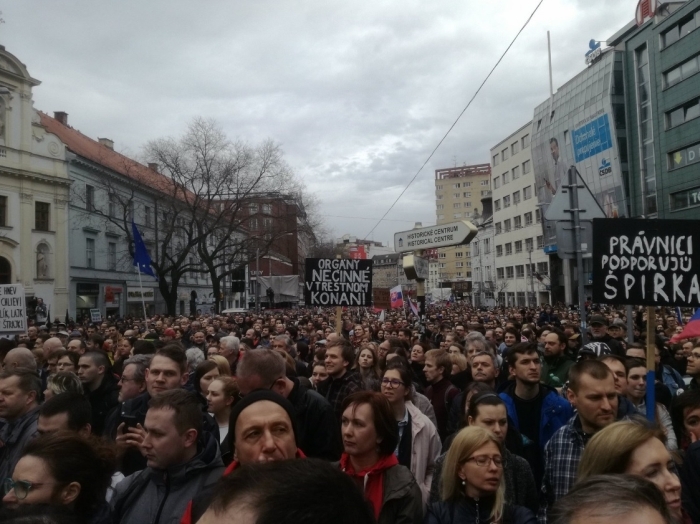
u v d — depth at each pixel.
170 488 3.07
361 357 7.03
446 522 3.06
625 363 5.21
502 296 71.19
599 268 4.98
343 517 1.29
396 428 3.37
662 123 39.38
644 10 40.88
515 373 4.79
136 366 5.08
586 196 7.06
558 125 49.53
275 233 39.09
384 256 159.25
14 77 35.62
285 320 24.05
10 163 35.34
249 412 2.62
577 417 3.79
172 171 35.75
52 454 2.58
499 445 3.12
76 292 40.81
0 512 2.12
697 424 3.83
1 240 34.62
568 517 1.58
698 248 4.97
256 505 1.25
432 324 18.88
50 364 7.30
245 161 36.50
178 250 42.69
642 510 1.51
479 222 81.81
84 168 41.94
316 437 4.27
